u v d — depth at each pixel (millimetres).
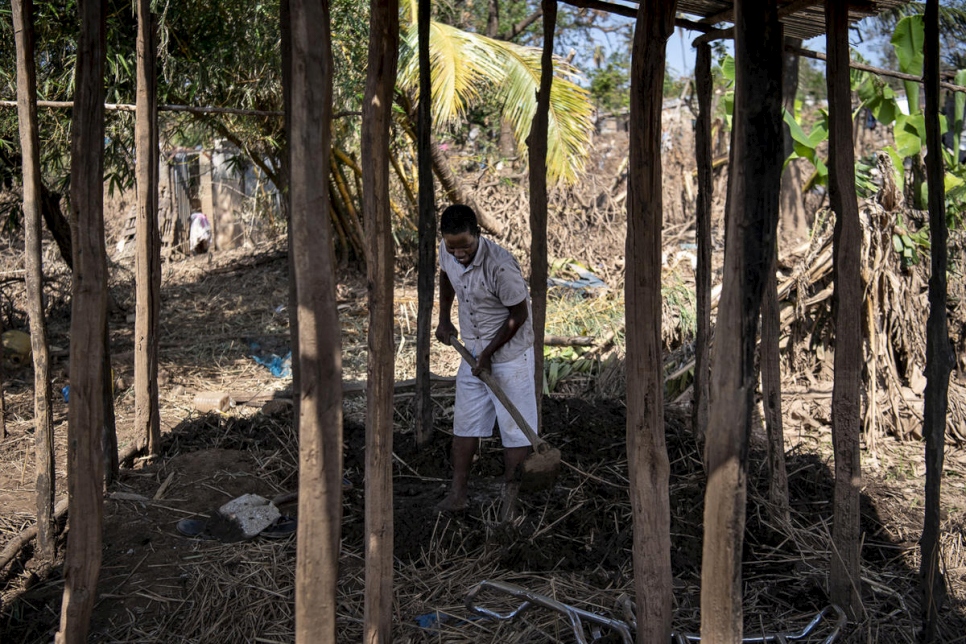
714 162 11312
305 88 1870
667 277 7402
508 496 3666
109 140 6324
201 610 2967
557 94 7500
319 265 1941
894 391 4953
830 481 4062
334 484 2041
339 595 3051
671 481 3977
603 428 4574
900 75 3936
